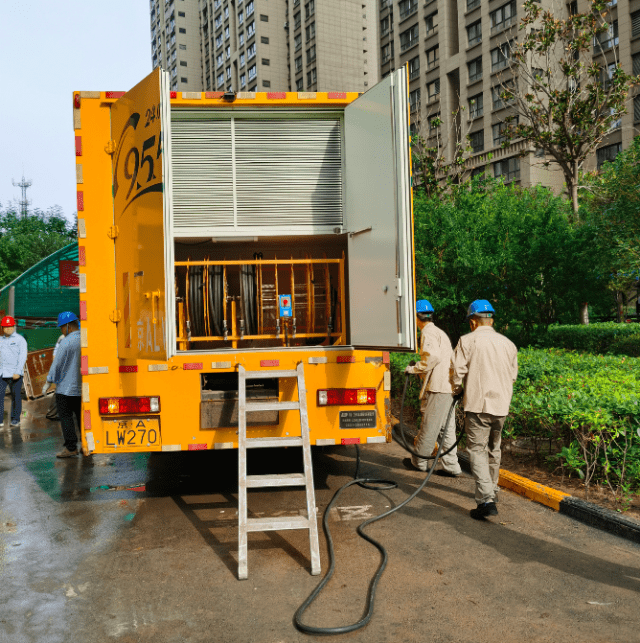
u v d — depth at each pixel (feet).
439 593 11.23
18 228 167.63
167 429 16.49
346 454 23.29
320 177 18.66
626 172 35.96
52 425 32.60
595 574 11.95
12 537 14.76
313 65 216.74
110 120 16.58
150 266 14.47
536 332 37.68
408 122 14.75
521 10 123.03
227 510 16.65
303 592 11.39
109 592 11.54
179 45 283.18
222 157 18.42
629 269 35.45
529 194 43.96
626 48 102.42
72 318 23.76
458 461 21.17
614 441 16.11
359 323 16.88
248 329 19.02
